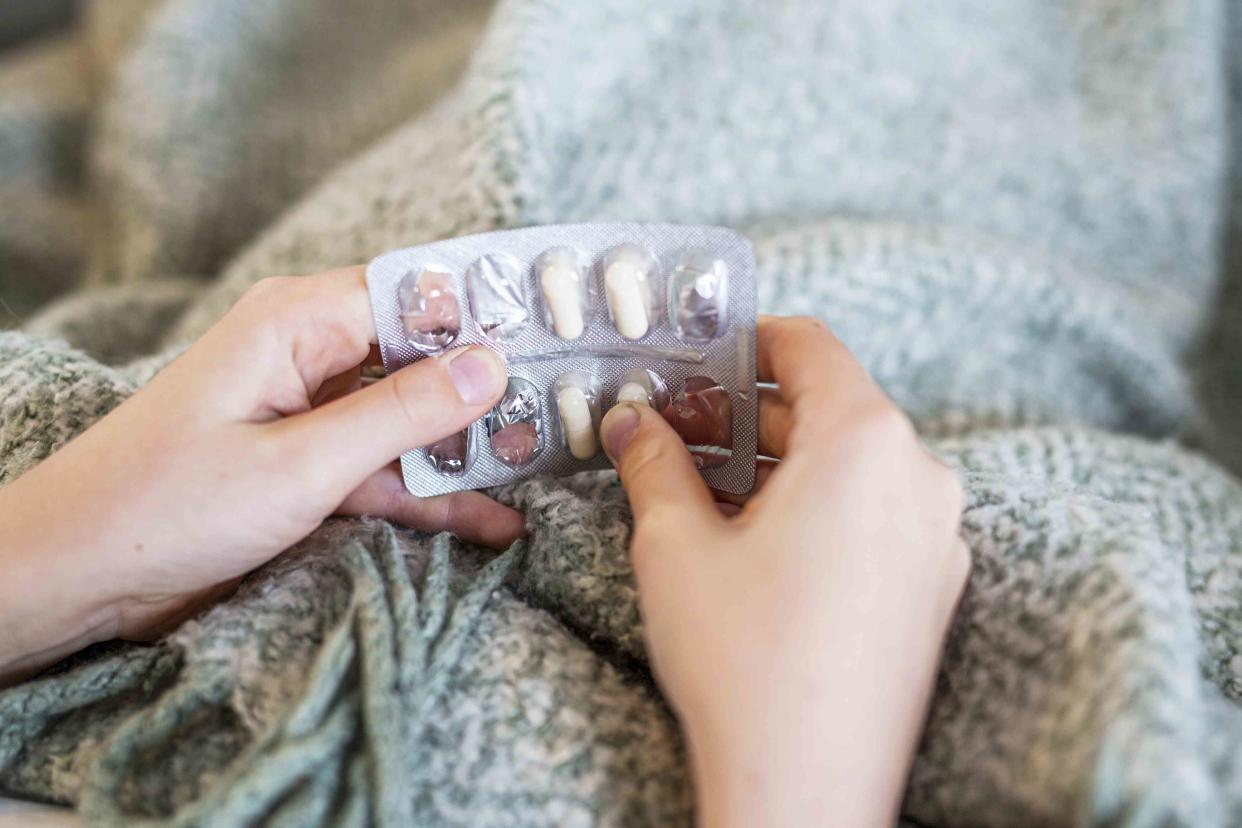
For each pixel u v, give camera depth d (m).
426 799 0.32
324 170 0.61
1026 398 0.47
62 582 0.33
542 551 0.36
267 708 0.32
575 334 0.36
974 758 0.33
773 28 0.49
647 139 0.47
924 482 0.32
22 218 0.62
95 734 0.34
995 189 0.51
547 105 0.43
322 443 0.33
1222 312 0.56
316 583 0.35
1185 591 0.33
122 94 0.59
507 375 0.36
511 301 0.36
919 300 0.45
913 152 0.50
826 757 0.30
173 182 0.58
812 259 0.44
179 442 0.33
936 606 0.32
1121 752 0.29
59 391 0.38
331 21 0.65
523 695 0.33
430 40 0.64
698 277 0.36
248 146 0.60
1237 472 0.53
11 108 0.64
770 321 0.37
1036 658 0.33
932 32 0.51
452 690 0.33
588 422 0.37
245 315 0.35
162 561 0.34
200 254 0.58
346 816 0.30
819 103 0.49
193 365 0.34
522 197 0.41
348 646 0.32
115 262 0.59
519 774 0.32
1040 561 0.34
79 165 0.67
